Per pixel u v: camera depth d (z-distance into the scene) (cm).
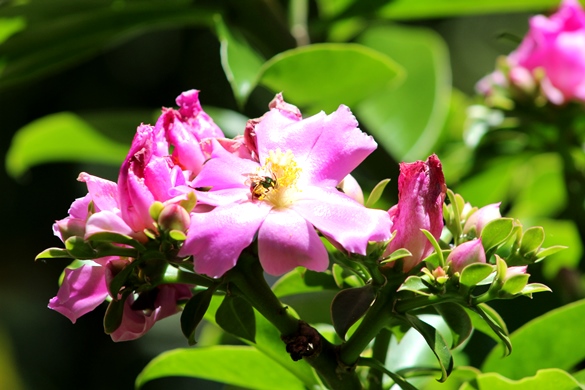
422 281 51
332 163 51
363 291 51
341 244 50
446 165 69
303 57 62
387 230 50
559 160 69
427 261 51
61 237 50
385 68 63
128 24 68
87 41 68
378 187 53
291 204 51
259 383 59
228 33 63
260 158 52
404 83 75
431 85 75
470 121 68
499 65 67
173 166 51
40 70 69
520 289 51
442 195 51
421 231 51
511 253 52
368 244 50
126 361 115
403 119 74
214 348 58
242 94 62
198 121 53
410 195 51
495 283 51
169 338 114
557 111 66
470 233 53
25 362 115
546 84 66
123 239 50
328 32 70
